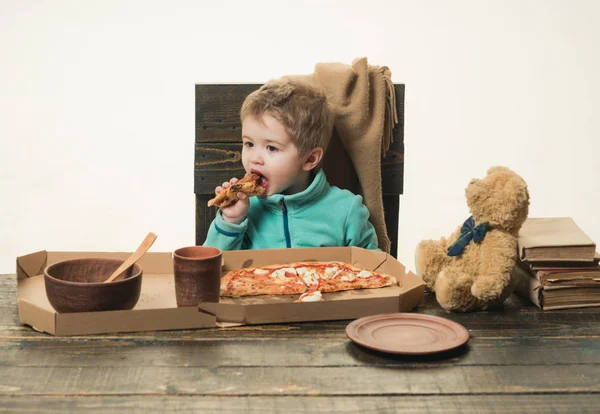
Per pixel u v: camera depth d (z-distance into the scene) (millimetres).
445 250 1820
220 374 1306
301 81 2107
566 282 1670
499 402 1229
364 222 2215
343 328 1533
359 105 2207
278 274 1777
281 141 2016
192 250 1623
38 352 1383
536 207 3705
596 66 3768
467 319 1614
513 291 1820
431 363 1365
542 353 1424
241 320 1534
